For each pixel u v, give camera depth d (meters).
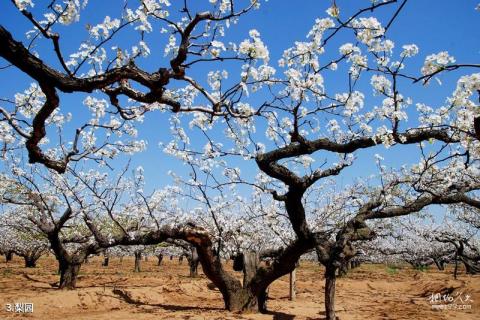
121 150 9.79
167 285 16.70
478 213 21.39
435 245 34.12
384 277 29.30
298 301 15.73
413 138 7.52
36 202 15.96
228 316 10.80
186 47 4.65
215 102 5.18
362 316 12.57
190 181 11.64
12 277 21.11
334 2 3.89
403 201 10.81
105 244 14.66
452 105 5.53
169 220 17.59
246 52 4.72
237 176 10.78
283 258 11.00
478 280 19.94
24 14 3.91
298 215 10.36
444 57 4.63
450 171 9.84
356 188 16.06
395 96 6.34
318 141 8.64
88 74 5.34
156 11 4.88
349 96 6.49
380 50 5.52
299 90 6.05
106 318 10.72
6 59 4.08
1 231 32.47
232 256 16.20
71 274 15.66
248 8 4.63
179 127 9.21
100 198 14.47
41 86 4.35
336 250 9.59
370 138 8.12
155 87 4.75
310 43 5.78
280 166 9.57
